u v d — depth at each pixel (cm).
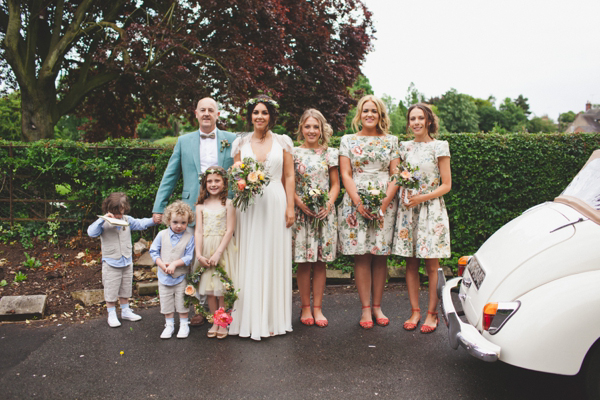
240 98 1059
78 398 274
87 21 1054
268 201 374
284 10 1159
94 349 347
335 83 1479
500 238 301
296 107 1427
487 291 266
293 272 550
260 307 373
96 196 600
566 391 289
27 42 989
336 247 421
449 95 5847
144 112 1372
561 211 281
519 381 302
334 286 541
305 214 398
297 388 289
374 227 388
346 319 427
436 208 381
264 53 1173
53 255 560
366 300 407
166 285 371
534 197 582
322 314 434
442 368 320
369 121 398
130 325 402
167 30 974
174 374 307
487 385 296
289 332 390
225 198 380
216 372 310
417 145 396
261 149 387
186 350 348
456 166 572
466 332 258
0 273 496
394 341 370
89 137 1366
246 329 374
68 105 1067
